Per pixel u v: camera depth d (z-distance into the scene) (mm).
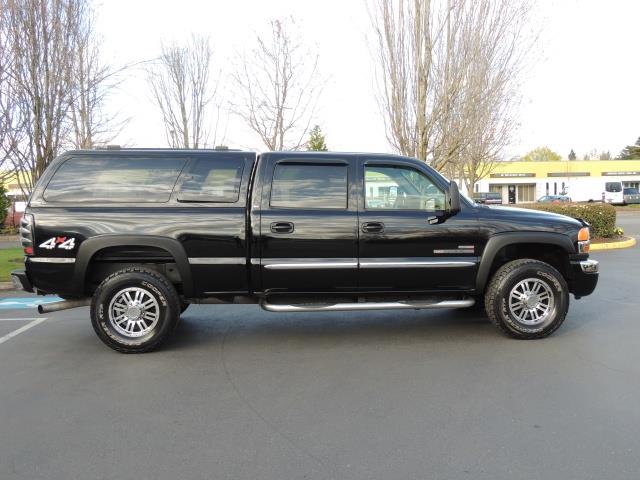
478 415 3582
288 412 3686
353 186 5242
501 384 4164
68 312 7297
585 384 4137
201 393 4074
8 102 10625
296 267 5121
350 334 5797
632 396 3883
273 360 4902
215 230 5051
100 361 4926
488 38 12172
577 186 56250
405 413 3635
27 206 5039
